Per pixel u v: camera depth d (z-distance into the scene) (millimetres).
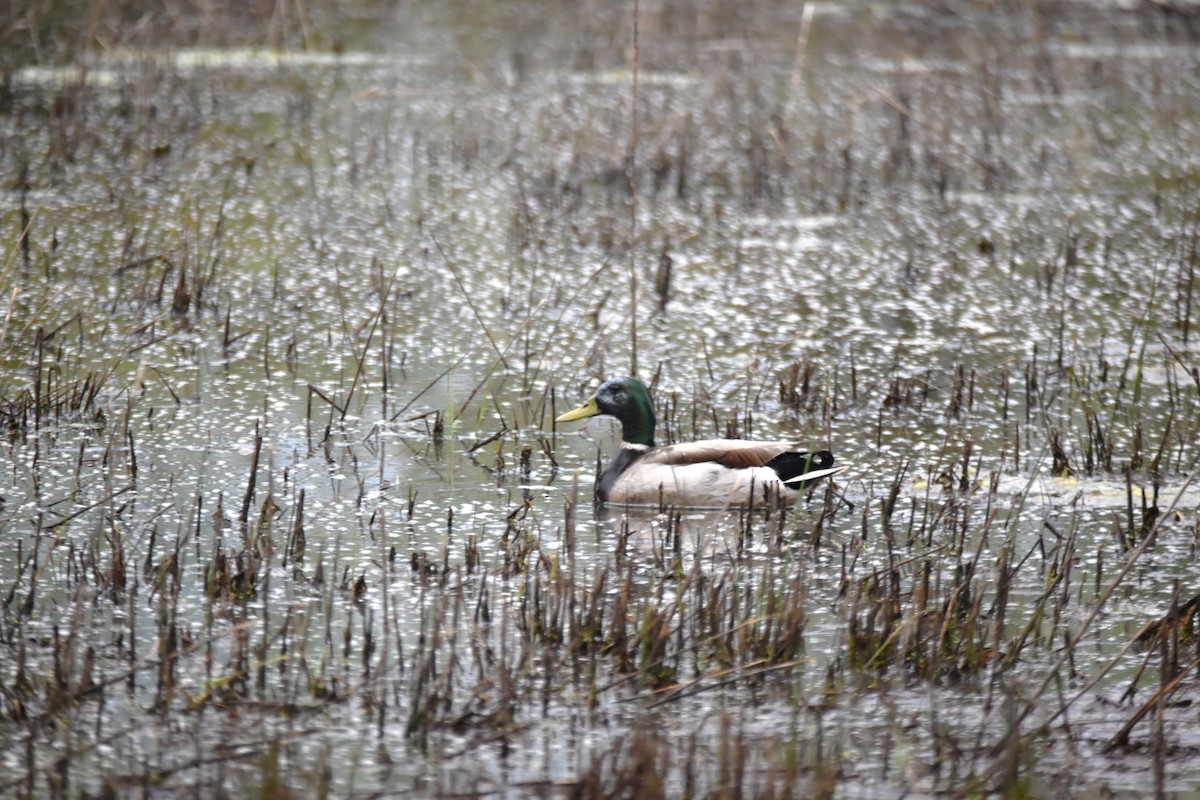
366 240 19766
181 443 12977
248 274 18188
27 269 17797
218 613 9523
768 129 25812
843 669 9016
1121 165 25047
